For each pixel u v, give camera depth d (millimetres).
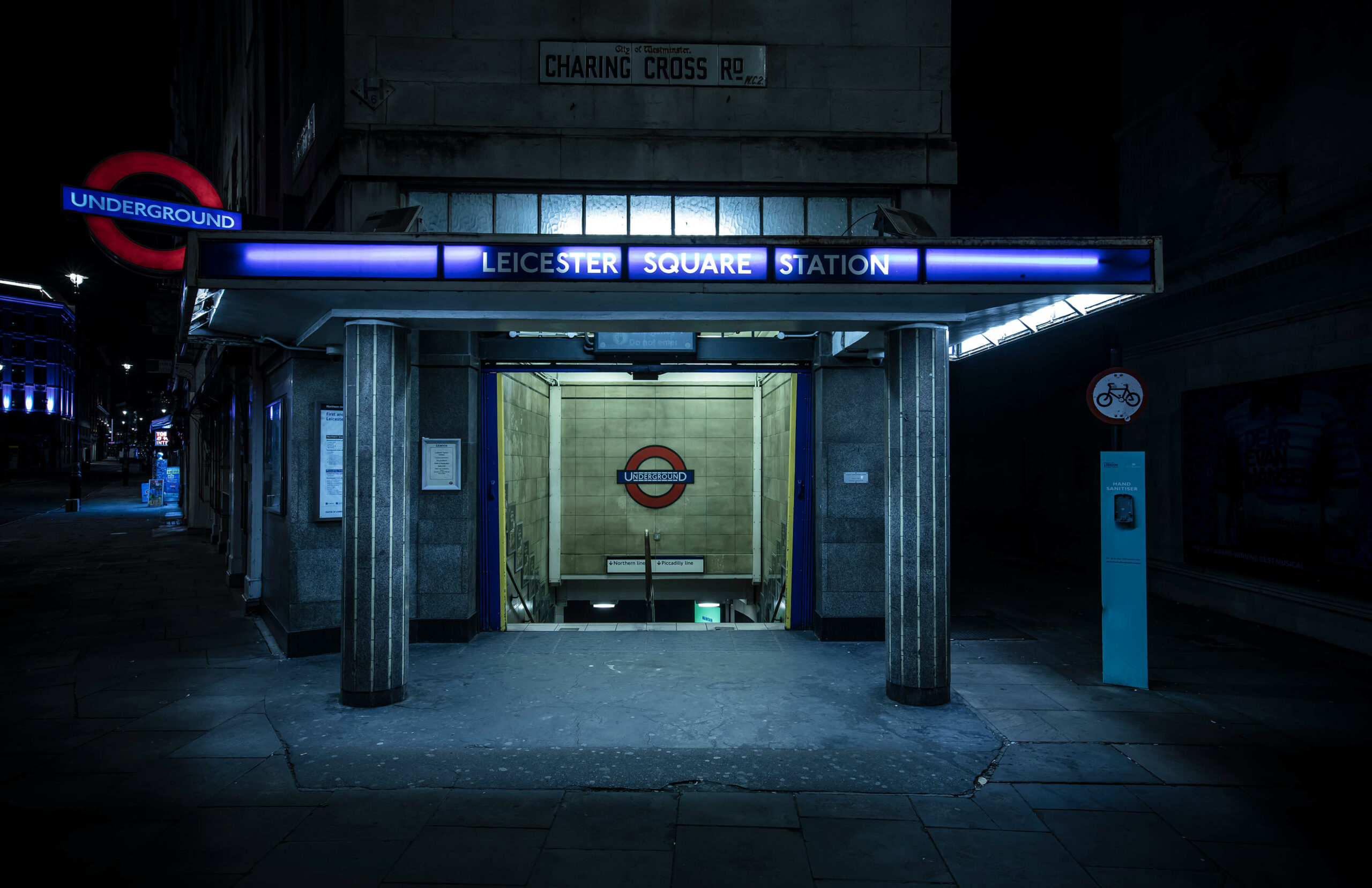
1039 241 5070
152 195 8203
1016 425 15023
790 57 7160
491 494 8305
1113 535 6438
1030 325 6629
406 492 5941
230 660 7180
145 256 7418
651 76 7082
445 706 5762
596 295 5203
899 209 7109
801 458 8406
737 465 12883
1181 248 10055
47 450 67875
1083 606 10070
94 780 4426
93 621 8961
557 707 5742
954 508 18453
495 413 8305
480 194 7168
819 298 5395
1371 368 7137
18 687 6301
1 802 4129
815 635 8156
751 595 12852
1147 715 5613
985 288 5074
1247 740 5090
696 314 5719
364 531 5738
